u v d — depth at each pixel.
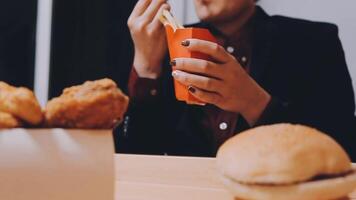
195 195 0.48
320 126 1.22
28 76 1.58
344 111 1.22
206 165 0.62
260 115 1.17
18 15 1.59
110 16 1.40
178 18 1.32
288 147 0.33
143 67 1.33
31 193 0.35
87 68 1.45
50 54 1.53
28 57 1.57
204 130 1.29
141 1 1.32
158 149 1.34
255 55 1.28
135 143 1.34
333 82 1.23
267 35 1.27
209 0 1.29
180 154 1.32
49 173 0.36
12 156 0.35
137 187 0.52
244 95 1.11
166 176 0.57
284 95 1.25
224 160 0.36
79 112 0.36
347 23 1.22
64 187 0.36
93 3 1.43
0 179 0.35
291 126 0.38
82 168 0.36
